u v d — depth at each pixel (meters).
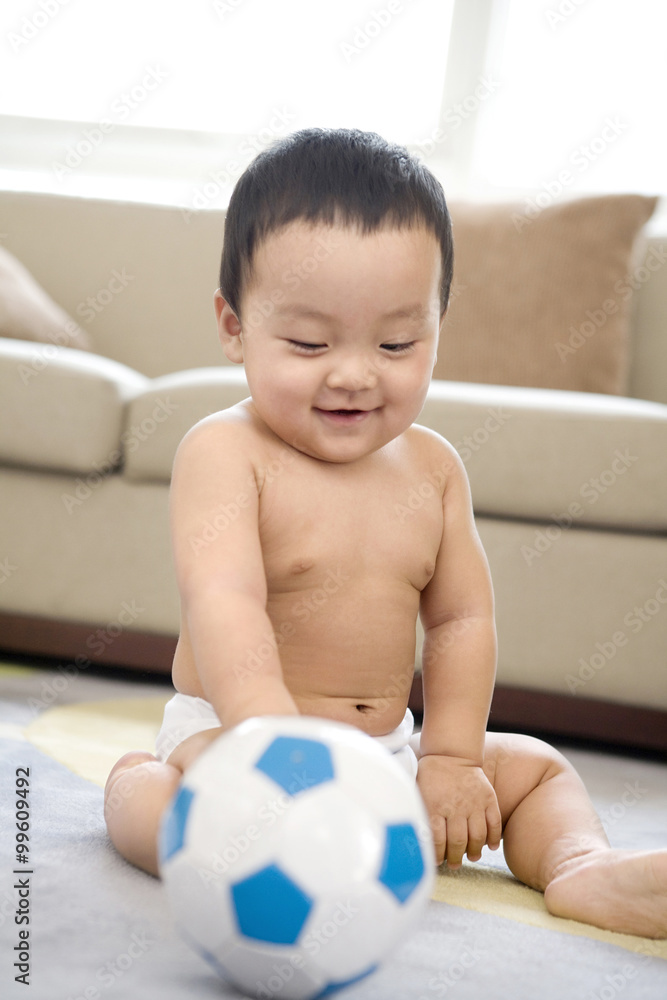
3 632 1.83
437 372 2.18
